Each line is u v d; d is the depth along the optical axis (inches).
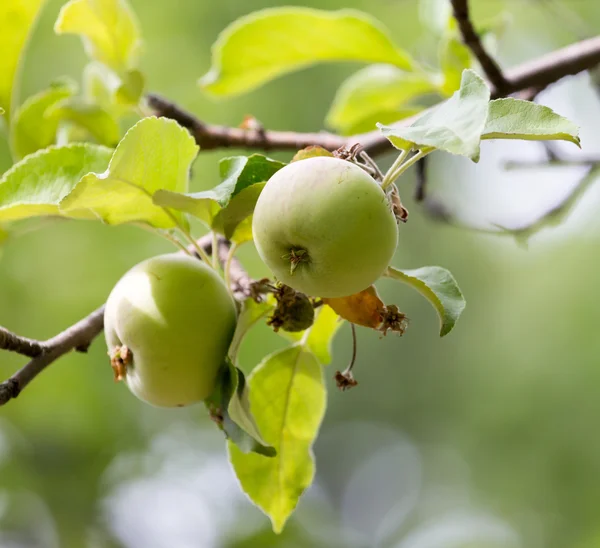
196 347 139.2
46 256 360.5
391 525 597.3
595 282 488.1
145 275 141.9
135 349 139.3
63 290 359.9
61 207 138.0
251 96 406.9
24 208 149.4
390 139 123.4
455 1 202.5
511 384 494.0
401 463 587.5
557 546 454.3
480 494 499.2
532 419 475.8
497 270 551.2
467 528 501.4
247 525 402.9
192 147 142.8
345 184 115.2
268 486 178.7
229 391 140.6
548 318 499.8
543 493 466.3
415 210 542.6
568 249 515.8
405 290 548.4
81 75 375.2
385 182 125.0
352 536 520.4
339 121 276.5
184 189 148.6
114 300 142.5
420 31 403.9
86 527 394.6
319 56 251.0
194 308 139.1
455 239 550.6
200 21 402.9
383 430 573.0
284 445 177.8
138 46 220.8
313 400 176.1
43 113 212.8
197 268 144.1
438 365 545.3
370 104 272.5
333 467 608.7
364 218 114.0
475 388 519.5
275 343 359.9
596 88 263.9
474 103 112.3
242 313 148.0
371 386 559.5
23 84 367.6
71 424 378.3
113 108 231.3
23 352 148.6
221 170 136.1
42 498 389.1
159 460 421.1
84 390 368.8
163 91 389.7
